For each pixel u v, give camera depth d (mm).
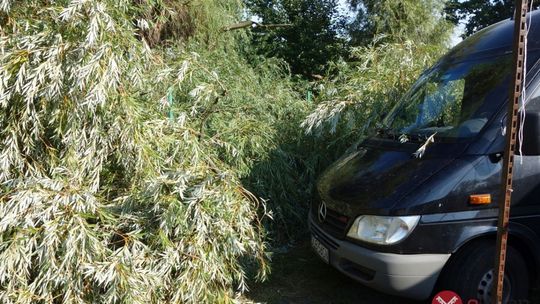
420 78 4426
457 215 3049
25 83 3346
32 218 2932
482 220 3070
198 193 3209
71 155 3445
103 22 3359
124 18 3730
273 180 5152
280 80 7816
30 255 2877
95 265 2846
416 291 3053
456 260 3115
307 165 5516
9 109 3471
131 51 3682
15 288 2912
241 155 4914
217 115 5133
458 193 3051
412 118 4004
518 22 2096
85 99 3307
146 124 3711
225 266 3422
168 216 3135
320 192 3869
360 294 3996
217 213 3299
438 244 3018
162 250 3217
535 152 2453
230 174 3596
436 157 3293
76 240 2816
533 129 2420
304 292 4055
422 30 12680
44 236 2867
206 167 3631
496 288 2328
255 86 6770
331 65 7020
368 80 5516
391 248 3033
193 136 3977
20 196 2969
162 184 3254
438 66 4285
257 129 5117
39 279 2910
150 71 4227
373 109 5184
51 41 3404
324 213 3697
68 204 3000
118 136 3529
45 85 3348
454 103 3699
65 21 3400
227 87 5734
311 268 4504
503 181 2236
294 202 5336
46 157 3557
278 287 4141
